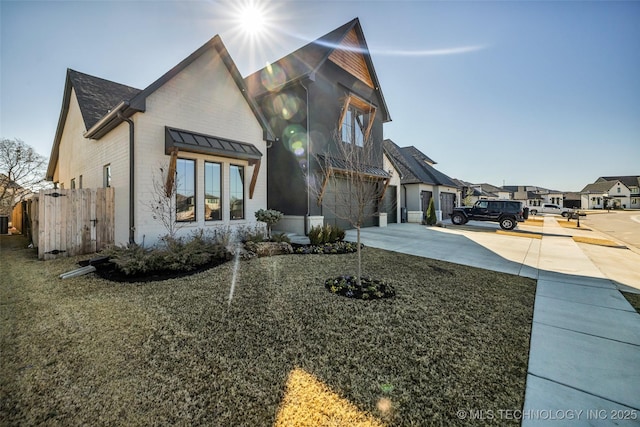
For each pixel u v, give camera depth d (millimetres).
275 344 2889
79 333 3109
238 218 8930
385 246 8984
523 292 4668
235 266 6109
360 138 13703
